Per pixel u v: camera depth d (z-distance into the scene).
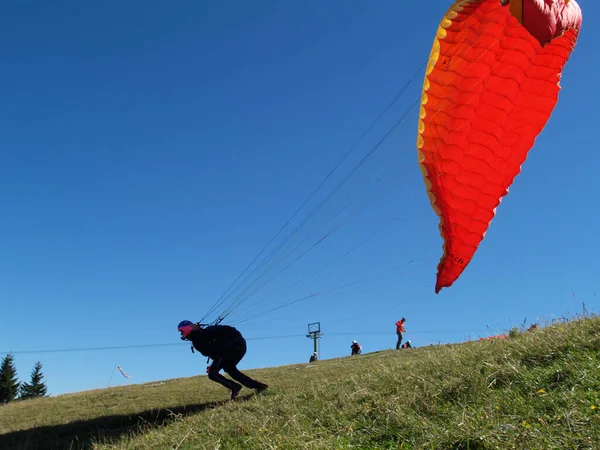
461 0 6.00
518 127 6.69
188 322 10.23
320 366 15.73
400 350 18.47
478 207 6.89
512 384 5.84
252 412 7.98
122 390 15.95
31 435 10.18
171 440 7.11
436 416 5.56
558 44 6.23
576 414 4.52
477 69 6.45
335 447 5.23
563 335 6.95
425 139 6.68
